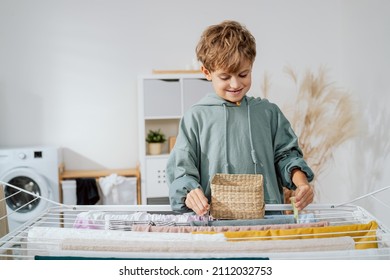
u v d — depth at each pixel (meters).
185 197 1.13
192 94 3.71
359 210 1.17
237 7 4.07
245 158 1.25
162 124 4.04
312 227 1.00
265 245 0.90
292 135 1.31
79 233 0.97
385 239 0.95
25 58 3.85
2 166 3.43
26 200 3.57
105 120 3.98
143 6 3.96
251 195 1.07
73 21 3.89
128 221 1.10
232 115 1.27
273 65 4.12
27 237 0.98
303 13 4.13
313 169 4.08
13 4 3.81
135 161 4.03
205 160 1.27
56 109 3.91
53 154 3.51
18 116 3.87
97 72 3.94
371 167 3.50
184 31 4.02
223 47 1.08
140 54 3.98
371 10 3.44
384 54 3.24
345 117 3.90
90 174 3.67
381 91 3.31
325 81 4.13
